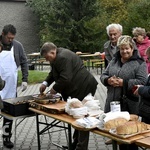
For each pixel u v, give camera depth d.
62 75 4.24
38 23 28.23
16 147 5.13
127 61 3.92
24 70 5.33
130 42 3.85
